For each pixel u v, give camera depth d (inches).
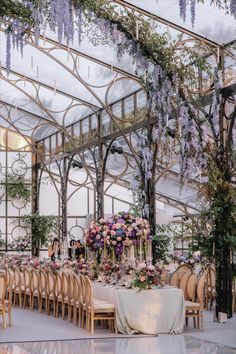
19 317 518.9
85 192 903.7
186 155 498.6
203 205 486.9
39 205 941.8
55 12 427.2
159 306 429.7
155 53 507.2
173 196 745.0
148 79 552.7
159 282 440.5
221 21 474.3
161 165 664.4
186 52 506.9
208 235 481.1
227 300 478.3
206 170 482.3
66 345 384.2
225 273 478.6
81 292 454.9
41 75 693.9
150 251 530.3
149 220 595.8
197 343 388.8
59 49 601.0
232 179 491.5
